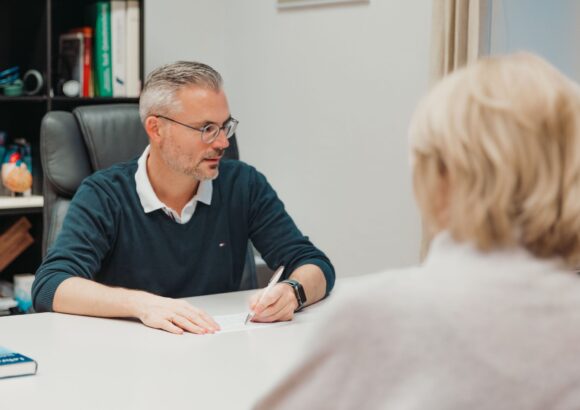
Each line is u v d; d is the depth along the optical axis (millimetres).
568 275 827
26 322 1836
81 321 1847
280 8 3709
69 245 2080
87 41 3555
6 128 3656
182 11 3957
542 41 2809
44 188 2467
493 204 802
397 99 3215
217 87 2154
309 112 3611
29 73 3475
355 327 811
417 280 829
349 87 3416
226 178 2320
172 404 1302
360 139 3385
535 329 794
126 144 2508
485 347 789
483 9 2768
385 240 3311
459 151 812
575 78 2771
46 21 3393
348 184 3453
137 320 1855
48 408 1283
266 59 3809
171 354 1588
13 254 3412
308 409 823
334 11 3459
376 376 803
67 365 1514
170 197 2213
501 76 838
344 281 2336
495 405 783
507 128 806
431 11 3064
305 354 830
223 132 2154
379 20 3268
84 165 2480
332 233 3551
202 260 2260
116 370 1484
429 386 787
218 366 1514
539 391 786
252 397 1341
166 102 2121
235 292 2193
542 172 806
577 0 2742
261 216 2342
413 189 874
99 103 3600
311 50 3576
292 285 1949
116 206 2180
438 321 797
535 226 807
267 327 1812
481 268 815
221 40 4020
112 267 2195
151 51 3889
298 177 3691
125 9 3576
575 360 790
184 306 1813
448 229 848
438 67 2814
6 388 1382
